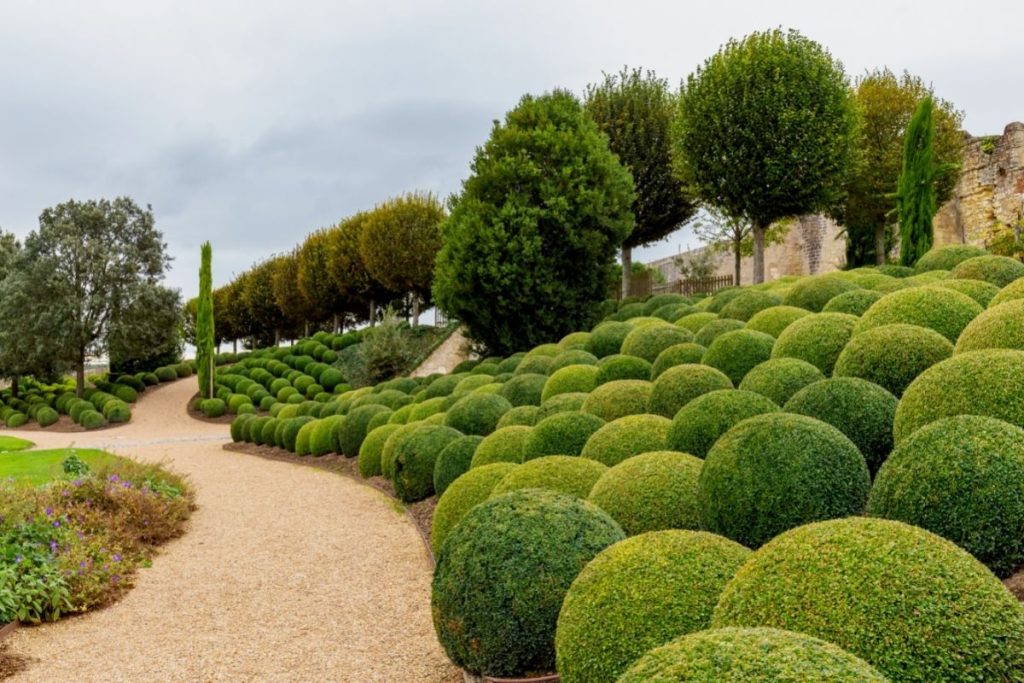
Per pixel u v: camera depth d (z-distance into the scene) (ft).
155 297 109.50
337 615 21.74
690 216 86.69
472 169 67.97
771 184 64.54
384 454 41.27
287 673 17.70
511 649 14.99
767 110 63.93
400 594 23.35
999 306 21.30
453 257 65.31
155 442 78.38
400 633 20.04
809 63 66.03
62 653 19.40
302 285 135.95
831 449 16.87
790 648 8.02
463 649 15.49
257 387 104.22
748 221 73.77
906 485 14.51
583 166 64.23
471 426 36.50
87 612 22.65
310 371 104.12
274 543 30.60
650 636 11.82
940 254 40.78
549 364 44.70
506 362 53.42
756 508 16.39
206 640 20.12
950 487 13.98
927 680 9.25
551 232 63.52
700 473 18.04
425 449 35.19
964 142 79.30
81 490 30.45
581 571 14.46
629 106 83.20
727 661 7.93
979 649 9.40
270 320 165.27
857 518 11.37
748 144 64.90
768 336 30.55
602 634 12.14
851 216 87.20
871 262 94.38
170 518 32.48
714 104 65.92
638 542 13.41
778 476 16.49
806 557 10.58
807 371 24.62
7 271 122.83
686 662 8.07
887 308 25.98
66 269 105.91
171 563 28.04
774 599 10.30
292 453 60.90
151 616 22.21
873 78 86.02
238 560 28.22
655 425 23.40
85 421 93.15
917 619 9.58
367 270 118.52
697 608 11.96
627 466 19.33
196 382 129.29
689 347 32.37
